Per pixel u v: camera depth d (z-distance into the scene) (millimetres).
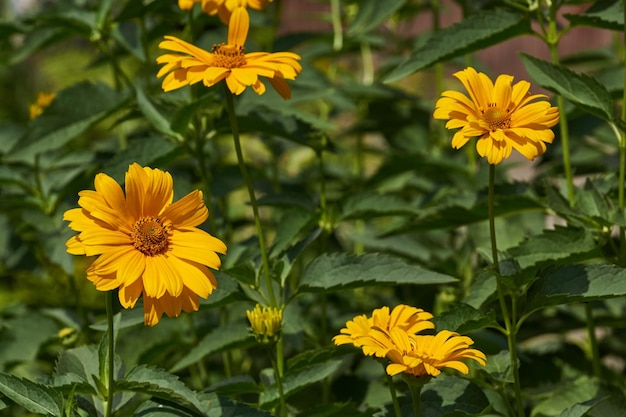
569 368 1260
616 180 1132
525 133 926
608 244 1120
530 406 1187
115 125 1200
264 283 1067
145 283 890
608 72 1236
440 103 941
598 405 1074
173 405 954
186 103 1125
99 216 897
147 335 1207
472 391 1009
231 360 1227
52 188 1267
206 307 1037
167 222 918
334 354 1029
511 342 988
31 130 1176
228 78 965
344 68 1836
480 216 1118
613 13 1079
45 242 1239
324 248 1159
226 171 1281
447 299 1206
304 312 1272
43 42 1286
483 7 1230
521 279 981
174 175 1262
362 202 1156
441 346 921
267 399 1001
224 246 915
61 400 936
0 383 937
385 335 931
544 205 1099
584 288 981
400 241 1282
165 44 974
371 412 1021
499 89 944
